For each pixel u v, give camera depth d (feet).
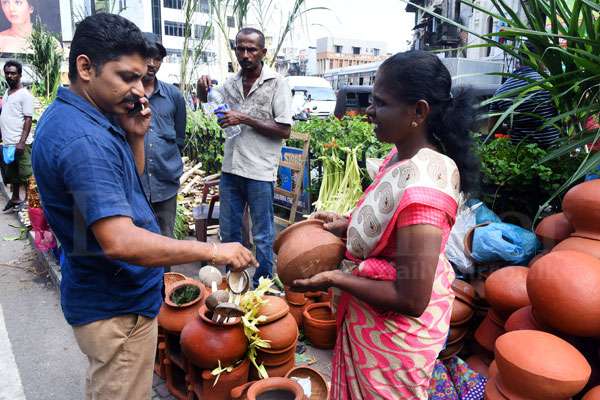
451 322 8.62
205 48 21.74
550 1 8.51
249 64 11.73
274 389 7.43
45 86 34.55
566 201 7.60
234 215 12.59
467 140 4.86
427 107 4.55
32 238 17.69
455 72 21.57
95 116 5.07
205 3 21.27
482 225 9.36
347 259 5.32
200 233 15.75
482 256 9.02
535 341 6.39
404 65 4.55
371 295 4.69
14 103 21.31
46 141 4.94
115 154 5.04
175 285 9.42
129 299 5.63
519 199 10.21
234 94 12.59
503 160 9.64
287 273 5.24
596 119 9.05
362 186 15.03
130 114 5.92
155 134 11.39
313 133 16.49
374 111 4.82
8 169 22.20
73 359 10.59
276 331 8.25
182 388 9.10
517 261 8.84
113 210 4.77
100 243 4.87
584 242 7.34
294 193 15.31
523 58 9.29
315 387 8.07
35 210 14.74
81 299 5.50
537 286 6.80
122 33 4.91
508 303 7.93
